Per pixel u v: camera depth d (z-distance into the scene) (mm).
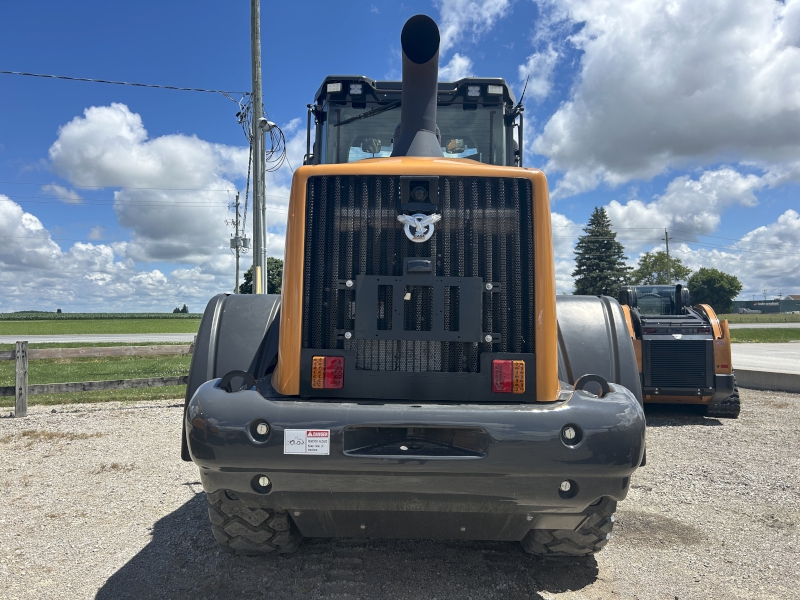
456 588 2990
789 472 5312
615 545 3619
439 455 2357
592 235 64375
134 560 3342
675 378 7789
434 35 3188
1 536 3723
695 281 107312
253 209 14406
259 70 14523
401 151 3344
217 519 2979
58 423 7605
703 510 4289
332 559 3311
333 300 2707
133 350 9406
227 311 3318
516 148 4883
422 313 2684
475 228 2732
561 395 2670
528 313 2686
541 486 2391
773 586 3082
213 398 2457
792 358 18062
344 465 2350
